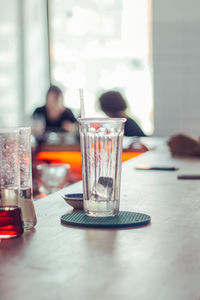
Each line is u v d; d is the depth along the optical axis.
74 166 4.70
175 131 6.86
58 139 5.10
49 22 7.41
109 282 0.85
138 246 1.08
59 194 1.78
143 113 6.95
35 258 1.00
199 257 1.00
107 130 1.30
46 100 5.77
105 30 7.14
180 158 3.01
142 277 0.88
